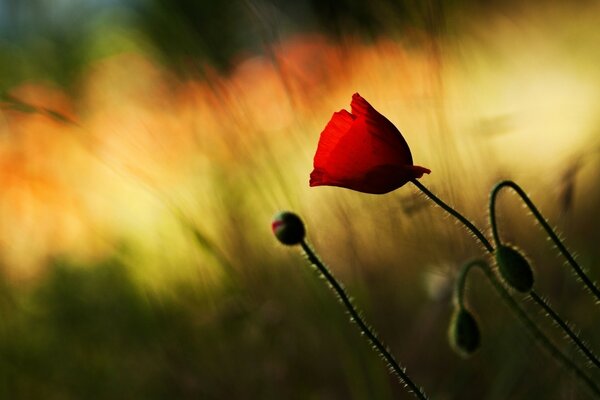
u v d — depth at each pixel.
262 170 1.44
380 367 1.31
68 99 2.13
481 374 1.32
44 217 1.86
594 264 1.39
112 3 2.57
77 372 1.50
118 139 1.91
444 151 1.38
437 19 1.43
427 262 1.41
